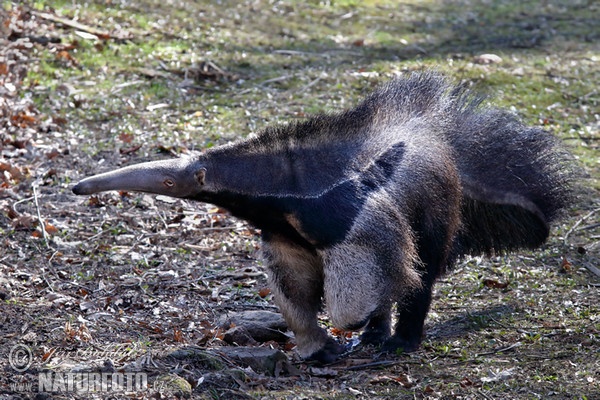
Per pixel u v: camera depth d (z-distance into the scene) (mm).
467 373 9344
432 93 10664
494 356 9812
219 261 12359
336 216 9055
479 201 11234
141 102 17969
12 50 19062
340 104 18422
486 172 11188
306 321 9719
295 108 18094
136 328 10062
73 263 11883
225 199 9219
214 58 20391
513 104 18828
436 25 24453
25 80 18297
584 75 20781
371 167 9375
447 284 12055
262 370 9234
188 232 13141
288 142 9297
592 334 10289
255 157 9227
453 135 10914
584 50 22828
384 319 10695
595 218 14148
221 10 23484
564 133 17562
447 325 10805
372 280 9141
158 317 10570
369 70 20297
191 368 8875
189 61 20031
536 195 11484
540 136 11609
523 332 10438
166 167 9031
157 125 17000
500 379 9148
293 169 9195
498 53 22109
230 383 8695
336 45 22125
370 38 22891
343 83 19516
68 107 17406
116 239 12711
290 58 20891
